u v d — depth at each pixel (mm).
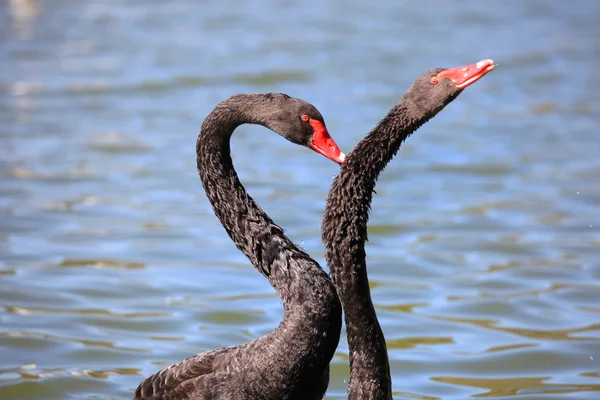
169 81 23703
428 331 10859
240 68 24797
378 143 6906
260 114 7457
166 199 15828
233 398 7309
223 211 7742
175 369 7582
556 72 25031
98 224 14500
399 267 12867
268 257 7551
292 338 7219
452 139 19484
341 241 6984
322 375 7473
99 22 31219
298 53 26609
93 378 9602
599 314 11320
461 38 28891
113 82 23625
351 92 22516
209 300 11719
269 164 17859
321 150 7391
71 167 17438
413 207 15430
